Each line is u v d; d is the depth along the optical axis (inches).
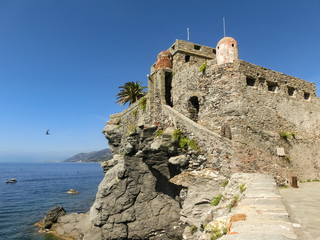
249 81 658.2
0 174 6082.7
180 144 634.8
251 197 285.3
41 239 1055.6
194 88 725.9
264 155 594.2
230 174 544.1
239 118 584.1
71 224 1110.4
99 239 843.4
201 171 592.1
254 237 152.2
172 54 890.7
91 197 2252.7
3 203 1946.4
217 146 578.9
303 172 676.7
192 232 561.3
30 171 7834.6
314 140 757.3
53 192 2605.8
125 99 1425.9
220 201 470.9
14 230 1198.9
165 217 841.5
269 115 646.5
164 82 837.8
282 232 165.8
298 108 741.3
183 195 642.8
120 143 1212.5
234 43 716.0
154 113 844.0
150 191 876.6
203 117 676.1
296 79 769.6
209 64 683.4
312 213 282.2
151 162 754.2
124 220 844.0
